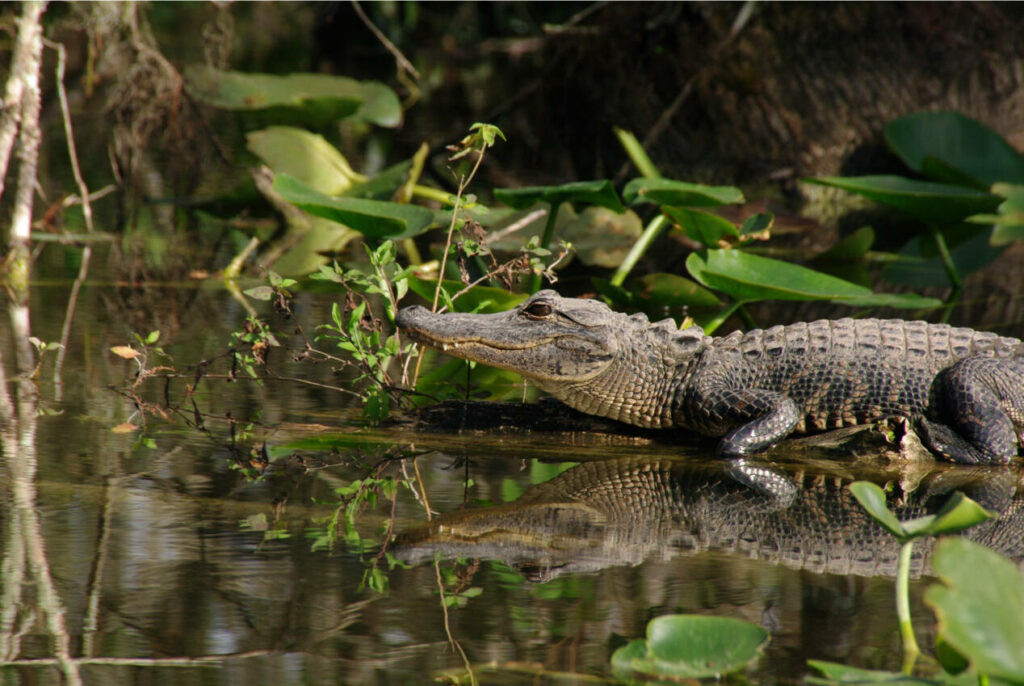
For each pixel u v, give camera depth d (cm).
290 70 3456
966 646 418
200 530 700
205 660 529
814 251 1925
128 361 1147
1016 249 1998
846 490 836
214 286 1565
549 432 984
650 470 880
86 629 558
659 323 999
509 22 3841
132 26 2198
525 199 1459
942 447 924
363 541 690
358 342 998
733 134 2659
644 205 2370
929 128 2411
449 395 1084
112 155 2281
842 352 975
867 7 2622
